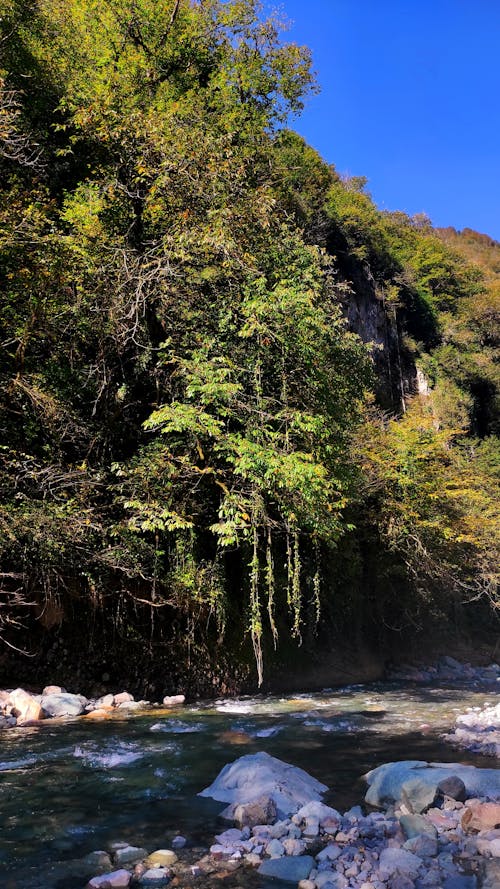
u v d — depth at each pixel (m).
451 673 19.05
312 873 3.79
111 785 5.61
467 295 52.09
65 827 4.55
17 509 9.55
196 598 11.56
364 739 7.91
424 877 3.74
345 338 12.64
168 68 21.38
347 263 35.91
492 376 43.34
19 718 8.48
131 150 12.66
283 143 27.97
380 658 17.84
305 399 11.59
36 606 9.91
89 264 12.05
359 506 16.64
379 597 18.38
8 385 10.67
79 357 12.33
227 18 22.34
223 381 10.68
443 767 5.69
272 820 4.71
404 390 39.62
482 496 22.69
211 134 13.48
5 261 11.30
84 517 10.12
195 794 5.39
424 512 17.91
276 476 10.02
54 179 16.42
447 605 22.30
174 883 3.65
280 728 8.56
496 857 4.04
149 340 12.20
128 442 12.39
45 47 18.83
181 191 12.25
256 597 10.75
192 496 11.99
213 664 12.09
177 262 11.99
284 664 13.83
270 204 12.60
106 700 10.03
